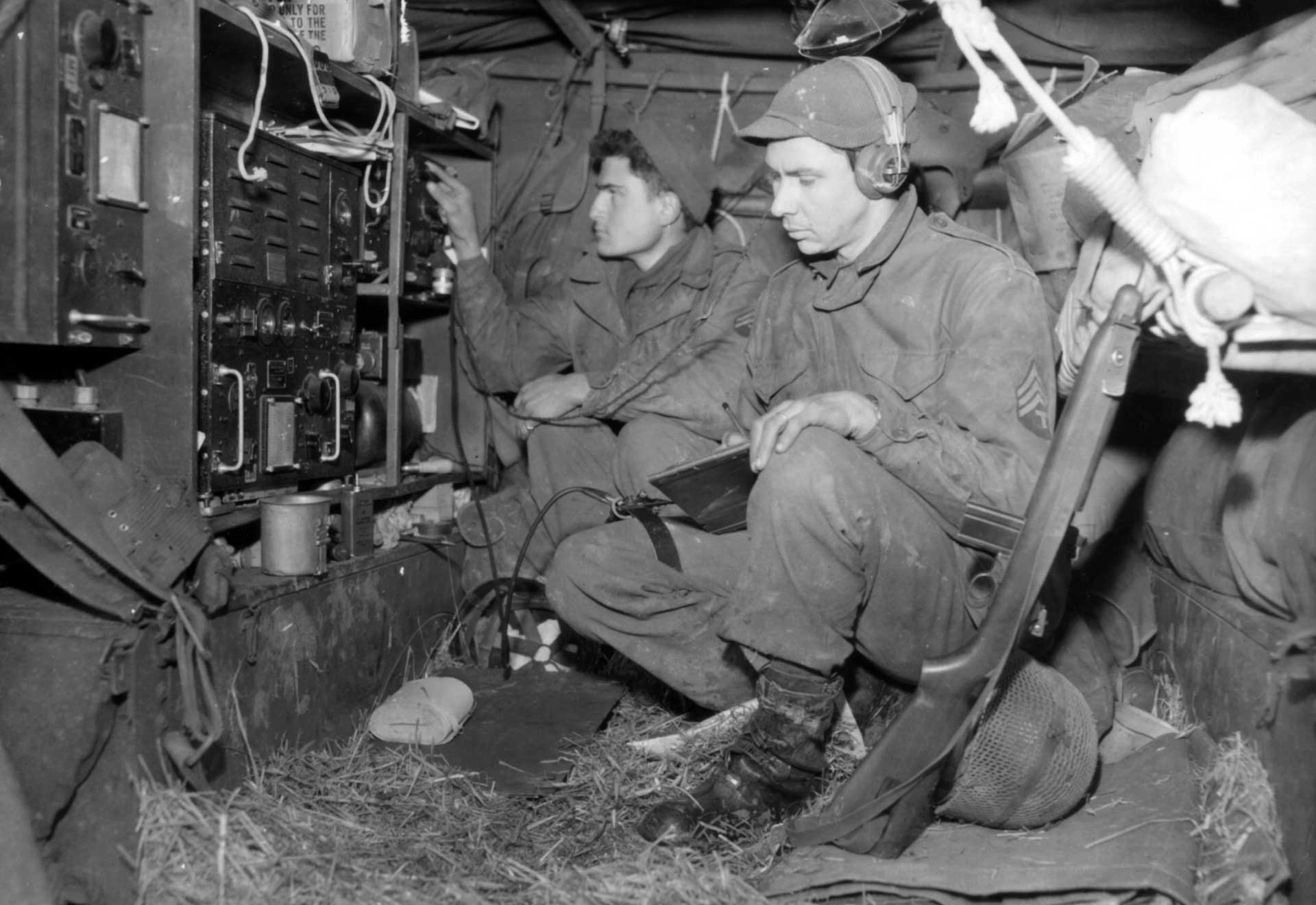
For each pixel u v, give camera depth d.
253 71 2.54
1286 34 2.00
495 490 3.60
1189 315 1.57
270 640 2.27
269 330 2.40
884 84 2.16
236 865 1.87
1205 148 1.56
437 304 3.39
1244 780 2.00
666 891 1.85
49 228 1.91
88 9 1.98
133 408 2.16
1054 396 2.10
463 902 1.86
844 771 2.27
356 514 2.72
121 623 1.85
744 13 3.67
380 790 2.29
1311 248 1.52
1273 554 1.99
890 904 1.80
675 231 3.24
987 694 1.78
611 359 3.31
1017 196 2.67
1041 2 3.34
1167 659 2.60
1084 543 2.31
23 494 1.88
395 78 2.97
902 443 1.98
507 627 2.95
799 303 2.41
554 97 3.90
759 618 2.00
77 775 1.86
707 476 2.20
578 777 2.39
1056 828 1.99
